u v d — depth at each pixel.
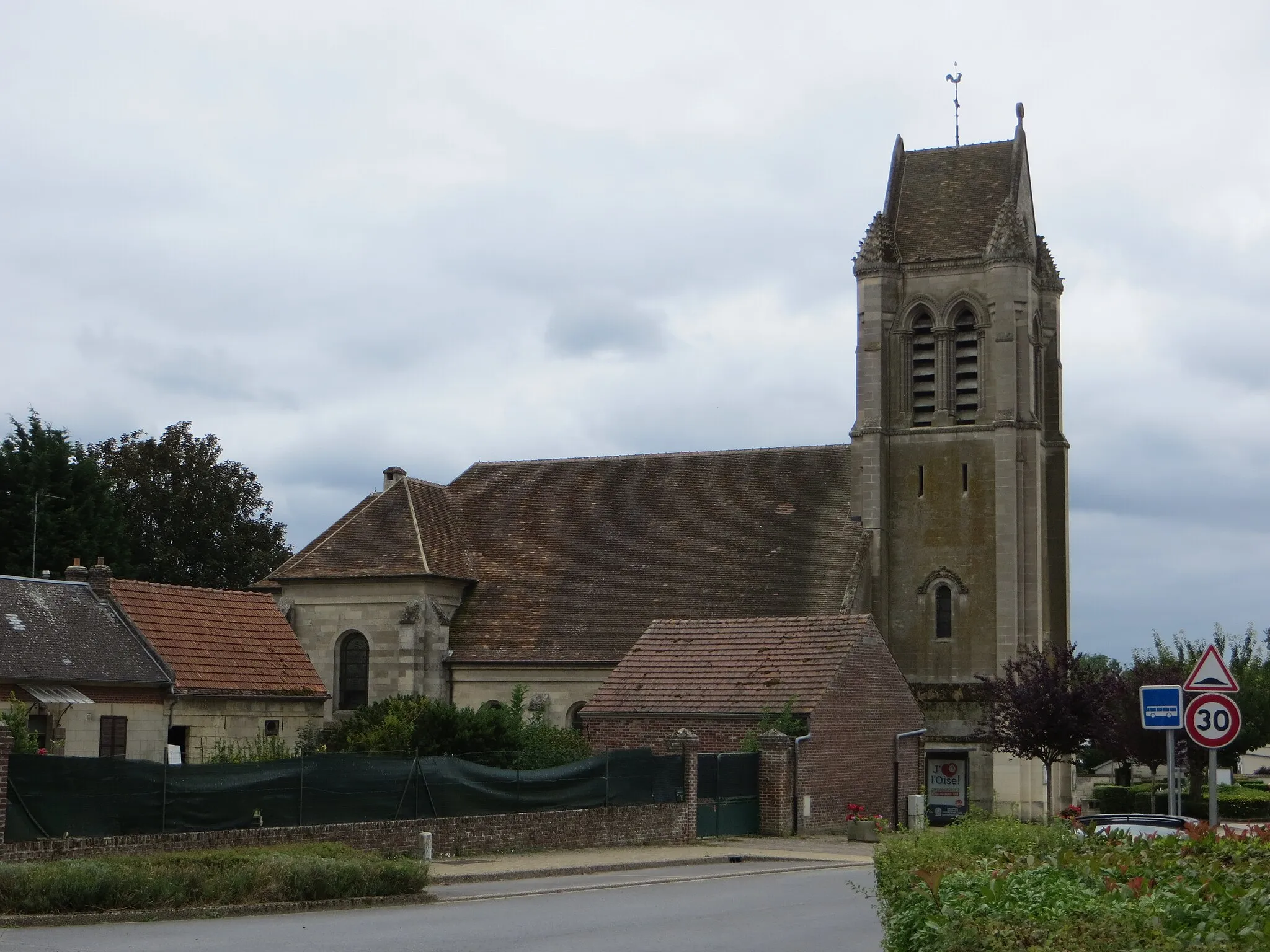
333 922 22.53
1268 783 80.25
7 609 40.81
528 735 46.59
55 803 27.02
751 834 43.09
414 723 44.97
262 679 46.03
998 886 13.52
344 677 58.28
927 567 58.91
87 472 72.50
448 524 62.19
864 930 21.95
